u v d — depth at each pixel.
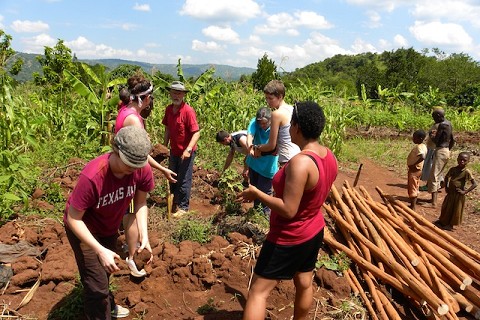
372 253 4.24
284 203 2.51
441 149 6.46
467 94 27.83
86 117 8.14
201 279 3.78
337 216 5.02
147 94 3.71
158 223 4.92
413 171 6.23
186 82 10.62
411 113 16.39
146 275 3.77
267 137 4.83
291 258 2.70
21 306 3.28
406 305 3.77
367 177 8.36
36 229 4.39
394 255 4.45
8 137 6.53
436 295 3.60
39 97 10.90
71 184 5.75
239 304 3.57
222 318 3.34
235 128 10.00
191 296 3.65
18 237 4.14
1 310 3.24
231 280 3.87
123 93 5.02
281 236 2.67
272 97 4.22
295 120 2.63
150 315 3.39
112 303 3.26
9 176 4.59
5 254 3.75
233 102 10.84
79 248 2.63
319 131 2.60
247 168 5.38
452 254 4.26
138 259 3.90
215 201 6.03
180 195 5.36
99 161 2.43
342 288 3.77
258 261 2.80
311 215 2.68
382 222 4.93
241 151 5.38
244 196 2.85
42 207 4.90
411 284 3.51
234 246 4.29
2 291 3.44
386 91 17.25
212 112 10.22
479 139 13.65
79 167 6.54
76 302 3.25
